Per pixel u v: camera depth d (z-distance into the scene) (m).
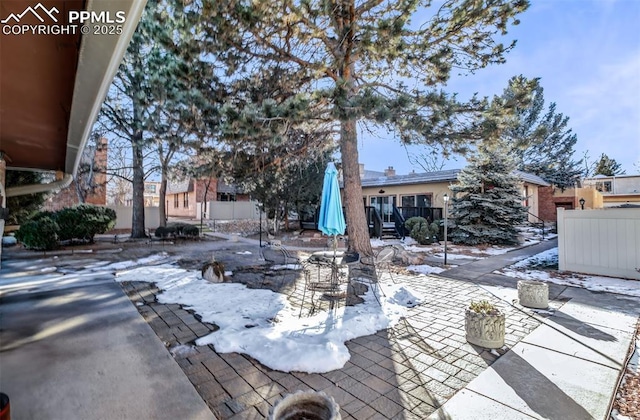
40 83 2.34
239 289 5.77
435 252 10.73
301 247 12.07
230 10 5.97
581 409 2.40
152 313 4.46
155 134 9.59
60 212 11.47
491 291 5.77
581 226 7.28
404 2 6.09
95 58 1.87
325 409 2.00
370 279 6.60
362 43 5.77
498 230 12.23
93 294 5.32
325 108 6.14
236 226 20.02
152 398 2.48
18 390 2.54
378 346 3.50
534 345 3.51
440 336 3.77
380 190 18.91
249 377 2.84
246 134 5.74
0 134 3.47
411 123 6.16
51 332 3.73
